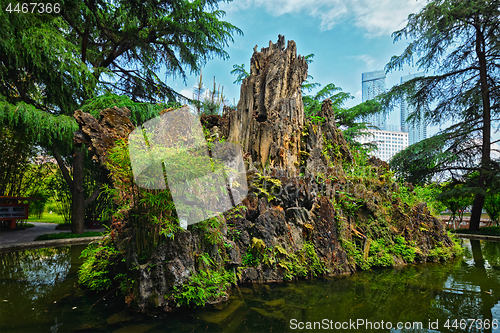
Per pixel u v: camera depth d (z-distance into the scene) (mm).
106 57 12234
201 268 3328
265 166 5488
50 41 7645
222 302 3174
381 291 3645
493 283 4082
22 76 8711
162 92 12898
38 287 3559
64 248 6590
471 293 3574
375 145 16594
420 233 6297
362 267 4996
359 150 8594
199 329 2438
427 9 14039
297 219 4758
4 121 7379
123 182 3092
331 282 4109
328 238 4816
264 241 4301
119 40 11469
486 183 13375
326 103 7480
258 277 4129
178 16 11555
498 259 6254
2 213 10359
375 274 4668
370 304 3135
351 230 5469
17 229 10883
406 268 5184
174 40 12250
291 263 4324
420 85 16359
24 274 4148
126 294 2988
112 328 2430
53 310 2824
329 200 5215
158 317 2713
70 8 9086
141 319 2652
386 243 5781
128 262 3045
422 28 14516
